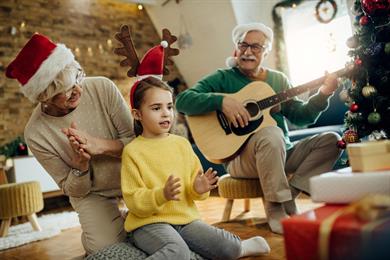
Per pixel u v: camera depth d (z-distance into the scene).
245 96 1.81
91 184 1.34
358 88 1.55
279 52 3.77
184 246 1.05
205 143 1.80
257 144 1.60
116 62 4.50
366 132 1.53
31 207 2.43
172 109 1.26
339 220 0.60
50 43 1.22
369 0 1.45
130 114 1.45
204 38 4.26
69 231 2.32
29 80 1.18
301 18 3.65
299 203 2.19
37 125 1.35
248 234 1.63
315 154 1.65
